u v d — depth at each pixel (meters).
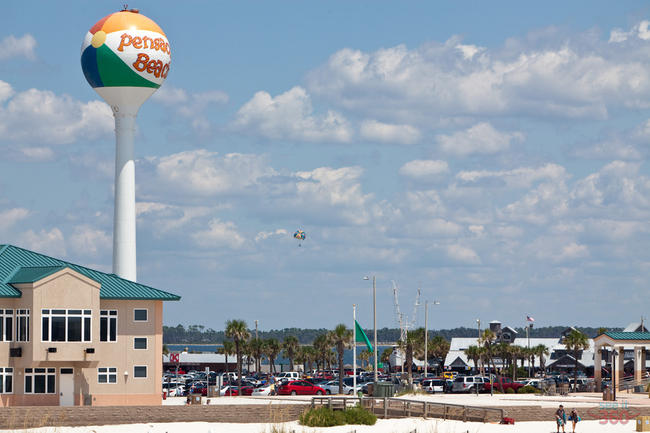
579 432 127.44
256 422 130.88
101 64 196.25
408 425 125.19
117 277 164.75
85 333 150.25
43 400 149.25
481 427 127.69
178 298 161.00
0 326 148.00
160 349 159.62
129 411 126.50
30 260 161.12
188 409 129.50
